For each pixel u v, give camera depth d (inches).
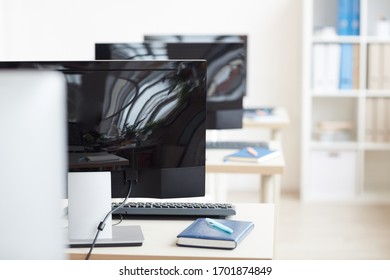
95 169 86.4
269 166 139.8
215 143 164.2
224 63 148.9
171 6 262.1
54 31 263.3
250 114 216.5
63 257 52.2
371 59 248.4
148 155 87.9
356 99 256.8
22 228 51.0
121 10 261.9
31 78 49.8
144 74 86.2
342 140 254.8
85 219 84.7
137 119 86.7
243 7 261.4
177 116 87.7
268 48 262.7
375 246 198.7
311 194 254.5
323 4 257.9
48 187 50.8
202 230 86.2
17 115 49.7
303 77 249.3
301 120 260.1
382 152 267.9
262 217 97.3
